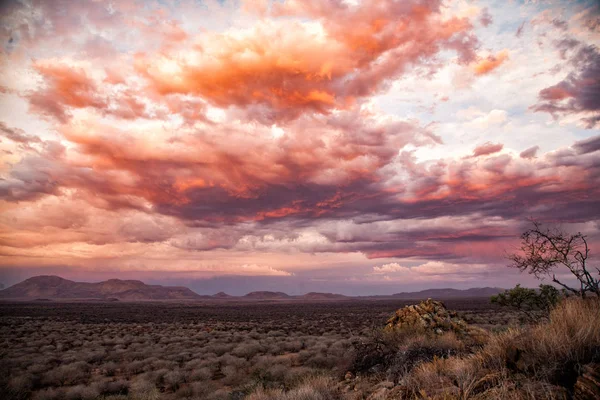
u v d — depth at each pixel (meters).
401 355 10.17
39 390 16.14
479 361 6.50
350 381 10.09
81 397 14.45
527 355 5.62
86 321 61.03
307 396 8.28
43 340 31.95
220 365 21.06
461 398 5.10
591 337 5.12
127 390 15.80
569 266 8.36
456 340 11.39
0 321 56.25
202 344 29.97
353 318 62.16
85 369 20.30
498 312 55.34
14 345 29.08
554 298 11.90
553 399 4.24
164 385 16.84
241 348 24.12
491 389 5.08
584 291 8.02
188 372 17.97
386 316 64.38
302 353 21.08
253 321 60.19
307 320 60.50
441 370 6.98
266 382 13.79
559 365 5.00
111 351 25.47
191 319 66.00
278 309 110.44
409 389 6.34
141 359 23.67
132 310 103.69
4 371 17.44
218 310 105.62
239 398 12.53
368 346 12.55
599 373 4.31
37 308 109.94
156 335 37.06
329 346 25.05
